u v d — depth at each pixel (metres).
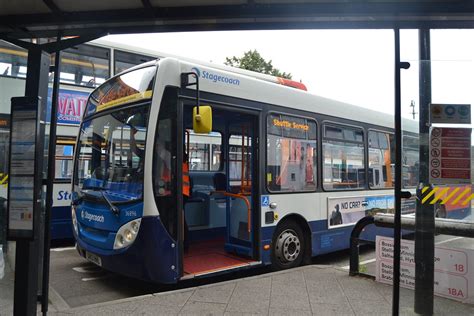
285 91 6.86
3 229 4.92
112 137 5.86
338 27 3.59
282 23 3.60
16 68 7.98
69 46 3.73
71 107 8.82
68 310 4.47
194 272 5.56
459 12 3.30
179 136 5.34
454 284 4.78
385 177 9.05
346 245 7.80
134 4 3.45
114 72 9.34
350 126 8.17
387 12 3.35
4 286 4.71
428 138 4.34
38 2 3.39
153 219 4.98
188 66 5.55
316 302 4.85
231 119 7.05
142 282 6.21
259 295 5.06
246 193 6.61
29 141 3.47
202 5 3.46
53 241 9.45
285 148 6.76
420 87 4.31
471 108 4.18
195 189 8.12
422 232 4.48
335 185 7.70
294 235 6.84
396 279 3.71
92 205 5.83
